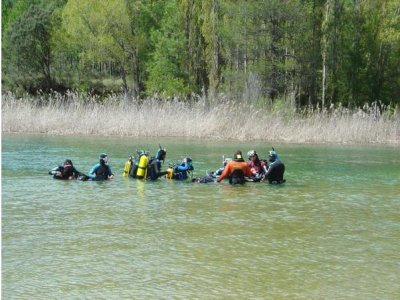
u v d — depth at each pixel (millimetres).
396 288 8070
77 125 35031
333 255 9625
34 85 64812
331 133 33531
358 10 51031
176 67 59344
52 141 30078
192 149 27219
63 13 63031
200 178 17484
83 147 27125
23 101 42219
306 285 8133
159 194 15133
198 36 57875
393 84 52125
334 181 18172
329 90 52375
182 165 18188
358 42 50844
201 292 7793
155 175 17656
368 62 50875
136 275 8461
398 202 14531
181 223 11711
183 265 8961
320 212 13086
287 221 12055
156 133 34031
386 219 12445
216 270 8734
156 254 9508
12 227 11195
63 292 7730
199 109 35656
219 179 17391
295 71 49250
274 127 33688
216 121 33969
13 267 8758
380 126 34156
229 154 25141
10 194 14797
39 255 9375
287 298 7629
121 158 22938
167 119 34500
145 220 11922
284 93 46750
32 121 35469
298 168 21547
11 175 18031
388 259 9461
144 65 64375
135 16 63562
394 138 33906
